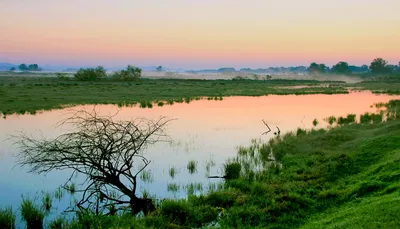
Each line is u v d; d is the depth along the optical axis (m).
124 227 9.67
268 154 18.70
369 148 16.17
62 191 13.46
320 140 20.39
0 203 12.06
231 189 12.95
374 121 28.19
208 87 77.38
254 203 11.49
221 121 30.62
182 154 19.28
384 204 8.87
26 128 25.25
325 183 12.84
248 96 56.69
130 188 12.81
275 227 9.66
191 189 13.40
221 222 10.13
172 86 78.88
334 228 8.19
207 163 17.42
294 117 33.12
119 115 32.09
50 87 64.81
